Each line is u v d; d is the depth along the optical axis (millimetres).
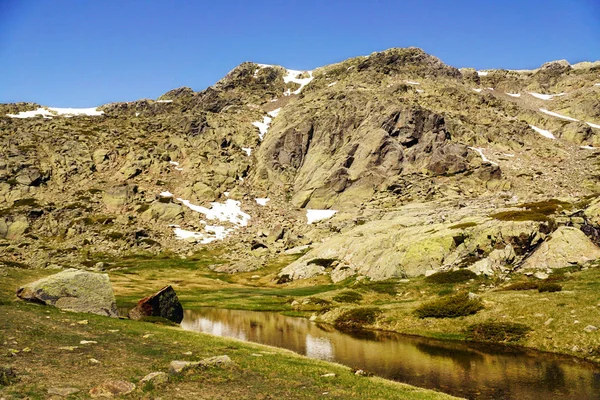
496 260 58688
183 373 21203
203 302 68750
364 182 153250
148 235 129500
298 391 20438
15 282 46281
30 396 16203
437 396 21828
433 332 41562
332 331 45531
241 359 26031
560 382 26359
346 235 98312
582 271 49156
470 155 161250
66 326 30547
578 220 58750
